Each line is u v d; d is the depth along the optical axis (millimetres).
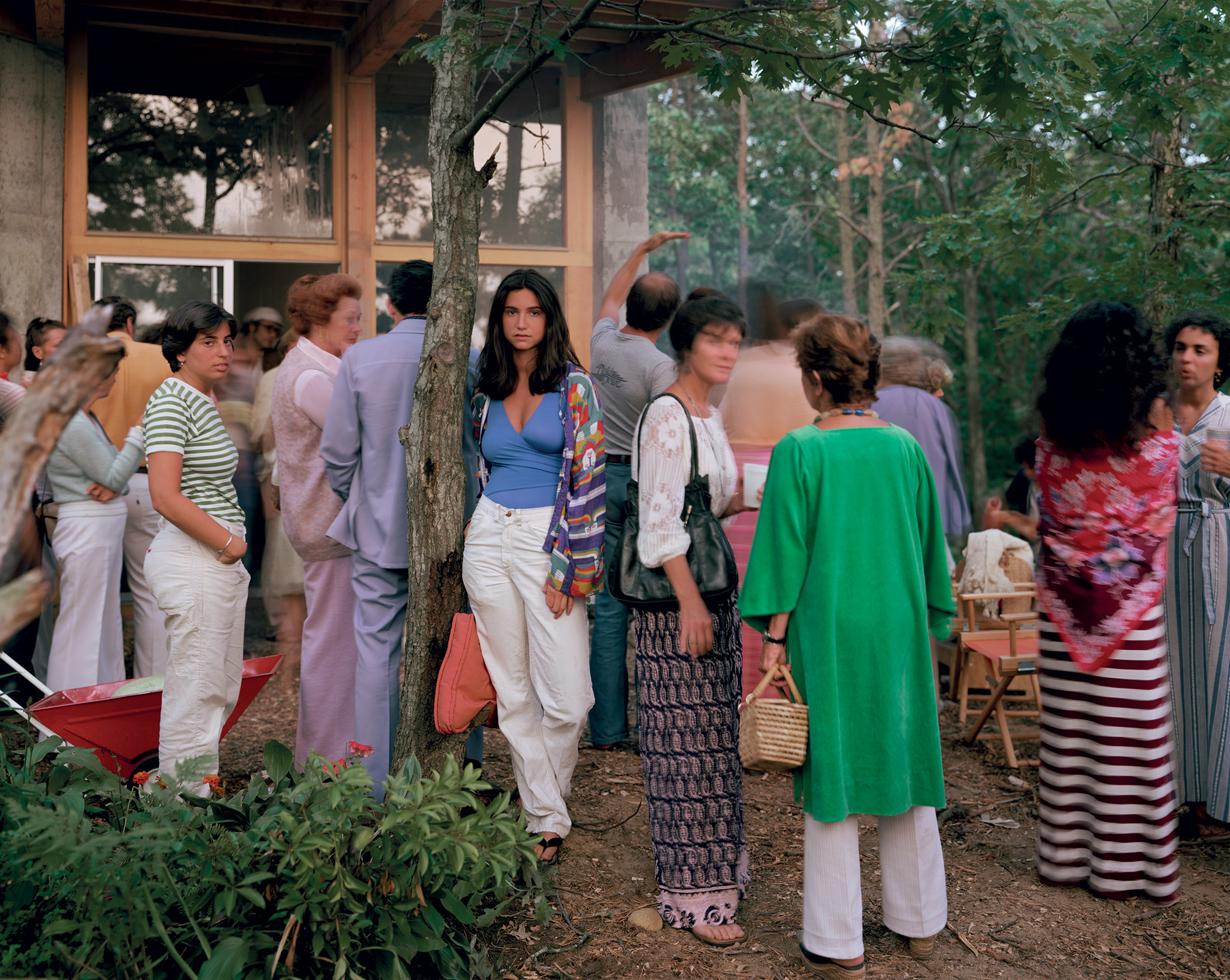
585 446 3102
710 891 2906
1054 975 2742
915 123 14383
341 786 2455
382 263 7816
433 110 3254
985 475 15875
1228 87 5375
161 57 7289
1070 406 3131
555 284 8141
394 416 3439
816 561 2623
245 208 7559
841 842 2666
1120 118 4504
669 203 21125
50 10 6211
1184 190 6055
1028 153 3693
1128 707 3123
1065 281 7328
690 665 2928
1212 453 3383
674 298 4301
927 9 3340
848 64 3627
